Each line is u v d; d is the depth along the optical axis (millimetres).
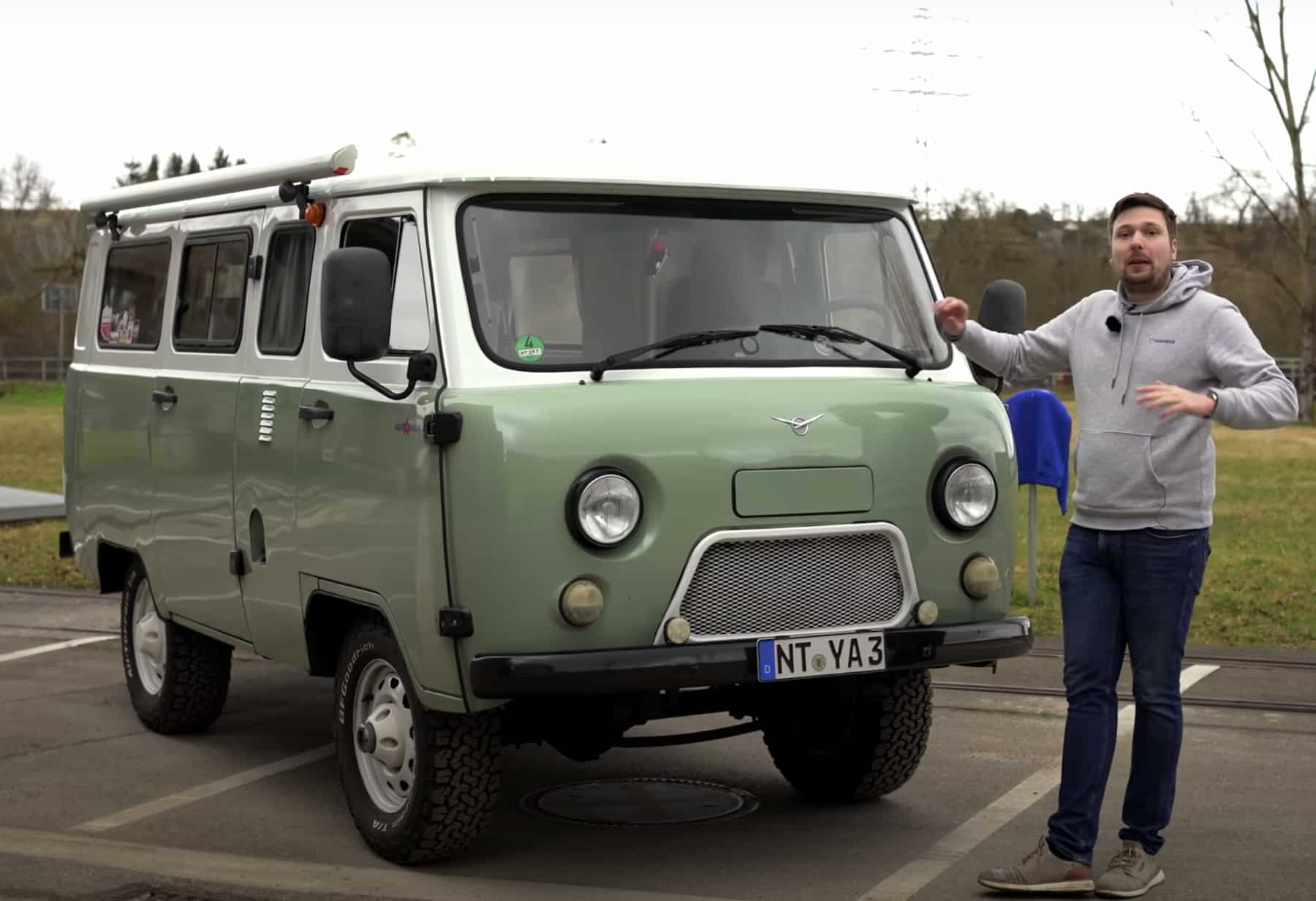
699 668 5727
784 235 6516
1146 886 5746
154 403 8266
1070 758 5738
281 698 9539
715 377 6109
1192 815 6828
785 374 6242
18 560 15359
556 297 6074
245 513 7316
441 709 5871
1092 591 5750
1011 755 7977
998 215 49500
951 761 7891
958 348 6094
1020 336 6012
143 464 8438
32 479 25000
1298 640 11180
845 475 6039
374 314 5824
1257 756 7855
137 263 8891
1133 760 5816
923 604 6207
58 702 9438
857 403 6117
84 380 9281
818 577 6027
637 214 6277
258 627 7301
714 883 6000
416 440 5867
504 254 6043
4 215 71688
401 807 6305
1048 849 5789
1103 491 5664
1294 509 19906
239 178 7402
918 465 6195
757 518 5883
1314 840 6453
